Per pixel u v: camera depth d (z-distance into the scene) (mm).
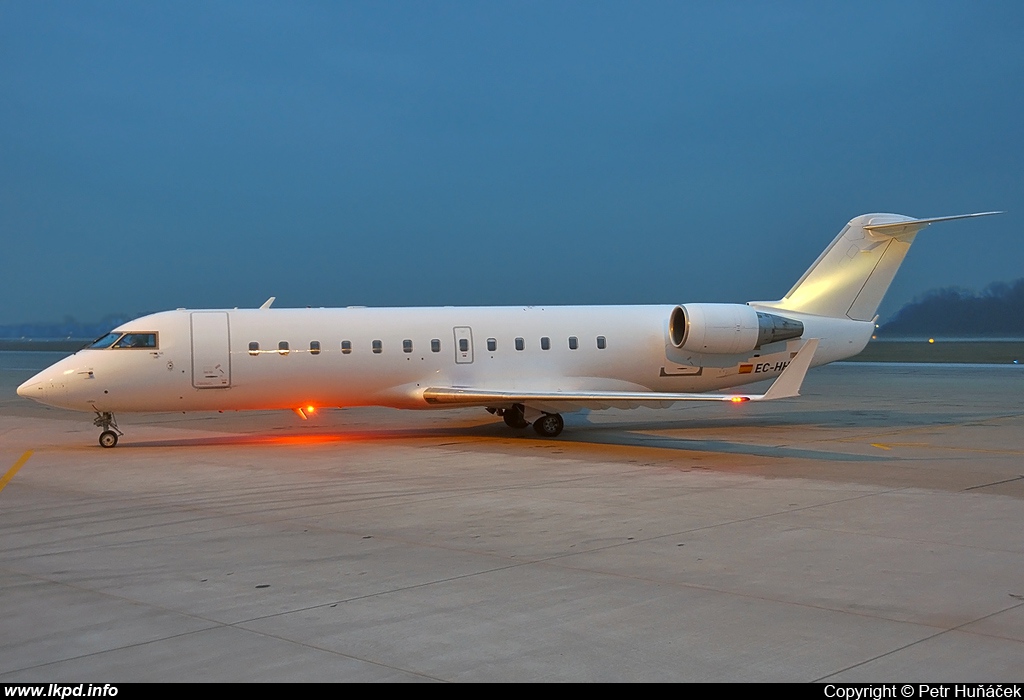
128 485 16031
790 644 7539
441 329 22938
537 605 8641
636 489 15117
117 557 10695
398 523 12500
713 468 17484
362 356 22250
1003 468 17406
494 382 23156
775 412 30281
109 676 6949
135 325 21375
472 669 7051
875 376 52688
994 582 9367
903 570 9844
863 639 7648
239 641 7707
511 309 23953
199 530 12156
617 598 8852
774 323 24125
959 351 91500
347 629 7988
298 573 9875
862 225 25359
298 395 22203
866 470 17172
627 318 24312
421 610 8508
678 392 24969
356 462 18547
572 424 26531
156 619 8320
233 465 18328
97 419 21828
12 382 51562
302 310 22703
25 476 17297
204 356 21422
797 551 10711
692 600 8766
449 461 18578
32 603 8867
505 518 12773
